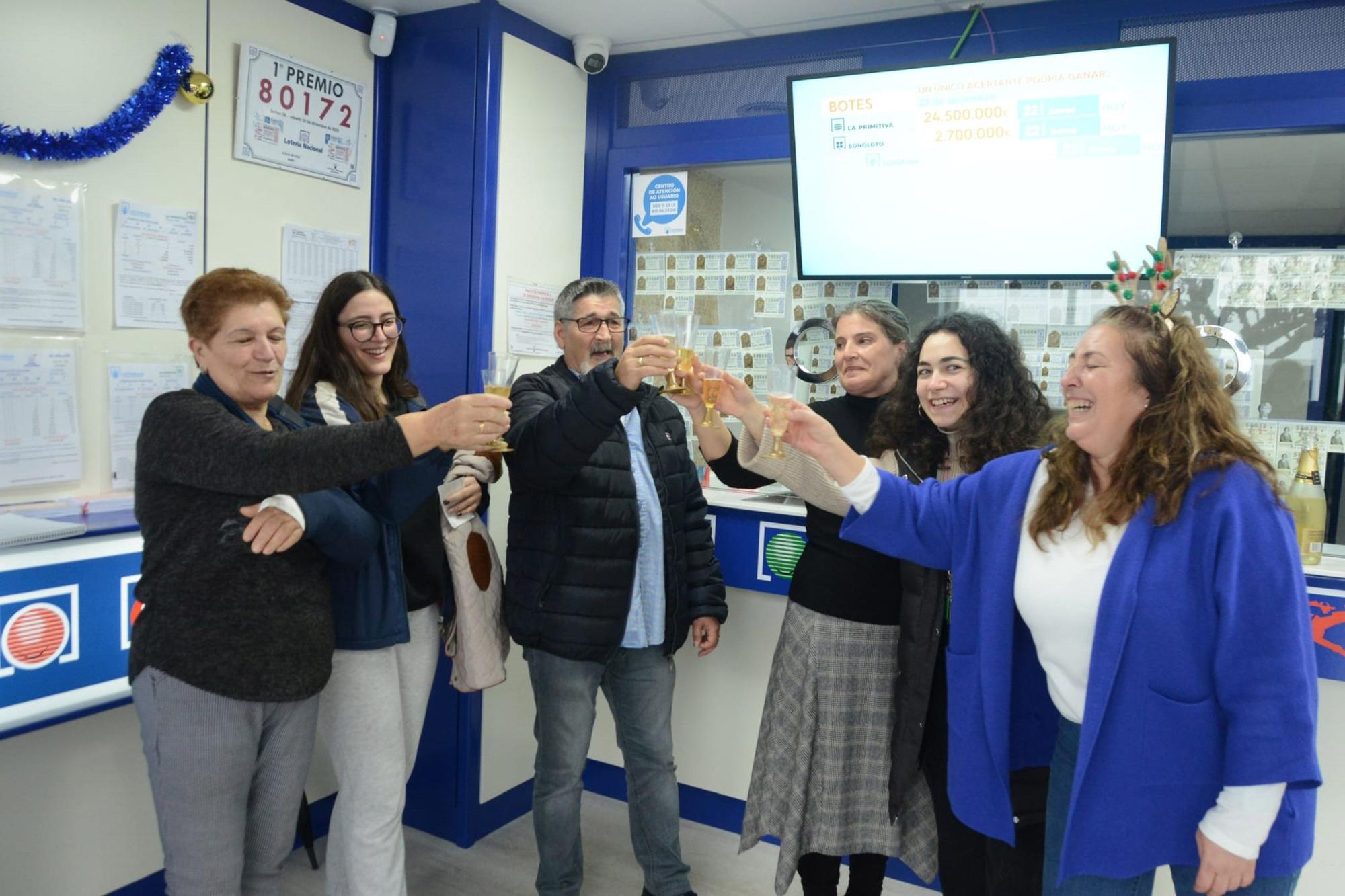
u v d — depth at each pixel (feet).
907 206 8.38
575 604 6.89
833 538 6.61
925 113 8.09
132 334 7.30
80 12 6.79
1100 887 4.52
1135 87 7.34
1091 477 4.68
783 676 6.81
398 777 6.12
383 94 9.31
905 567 6.12
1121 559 4.31
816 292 9.23
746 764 9.23
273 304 5.23
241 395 5.19
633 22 9.07
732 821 9.34
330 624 5.38
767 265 9.45
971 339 6.15
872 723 6.50
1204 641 4.19
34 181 6.63
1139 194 7.55
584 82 9.99
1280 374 7.67
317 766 8.99
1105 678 4.28
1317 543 7.00
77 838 7.05
